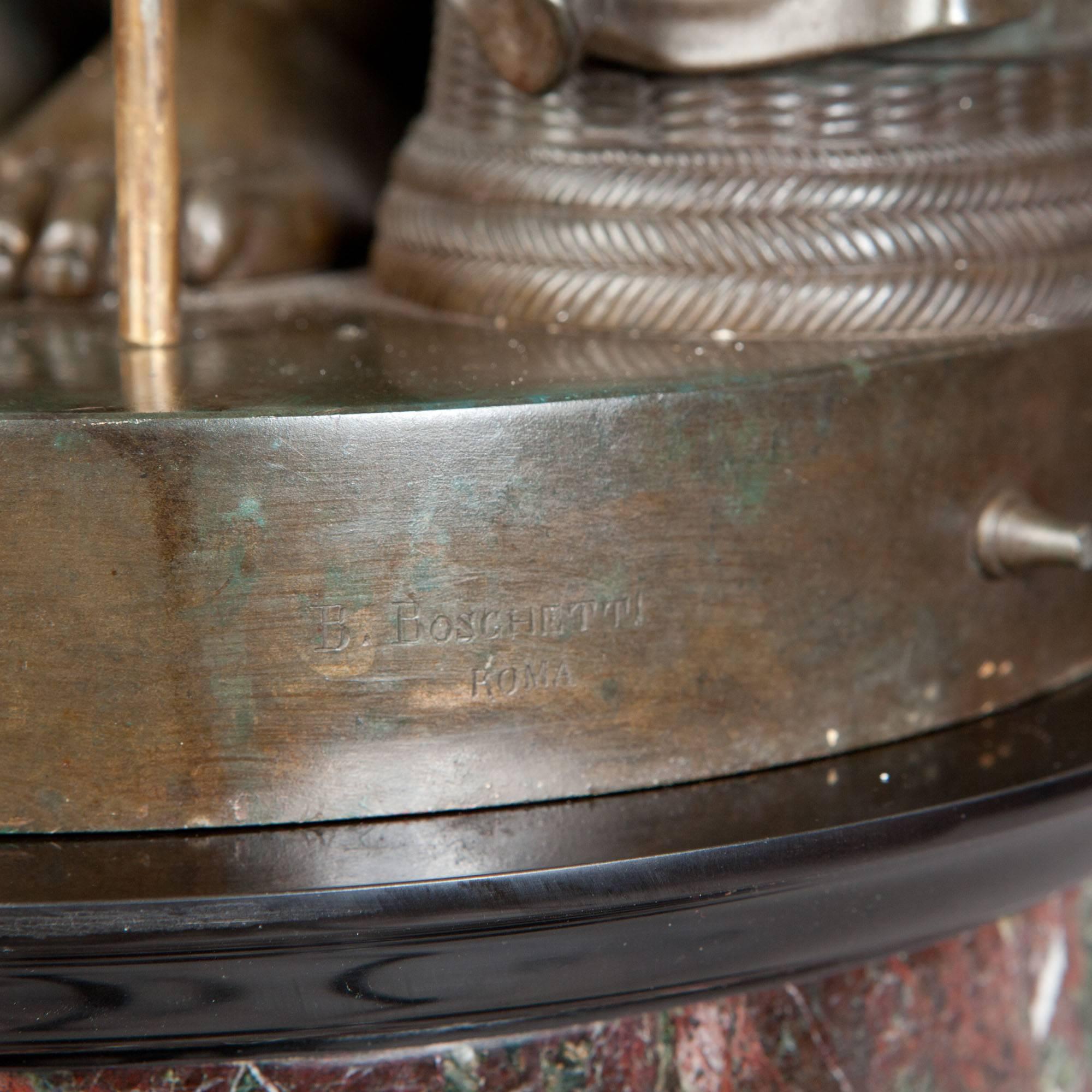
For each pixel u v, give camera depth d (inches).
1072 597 17.4
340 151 20.1
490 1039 16.3
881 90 17.3
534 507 15.9
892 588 16.6
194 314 18.1
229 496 15.7
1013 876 16.5
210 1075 16.2
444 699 16.0
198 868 15.7
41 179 18.9
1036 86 17.5
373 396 16.0
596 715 16.2
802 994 16.8
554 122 17.6
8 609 15.8
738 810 16.1
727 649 16.3
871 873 16.1
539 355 16.8
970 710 17.0
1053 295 17.3
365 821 16.1
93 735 15.9
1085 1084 18.5
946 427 16.6
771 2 17.0
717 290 17.2
